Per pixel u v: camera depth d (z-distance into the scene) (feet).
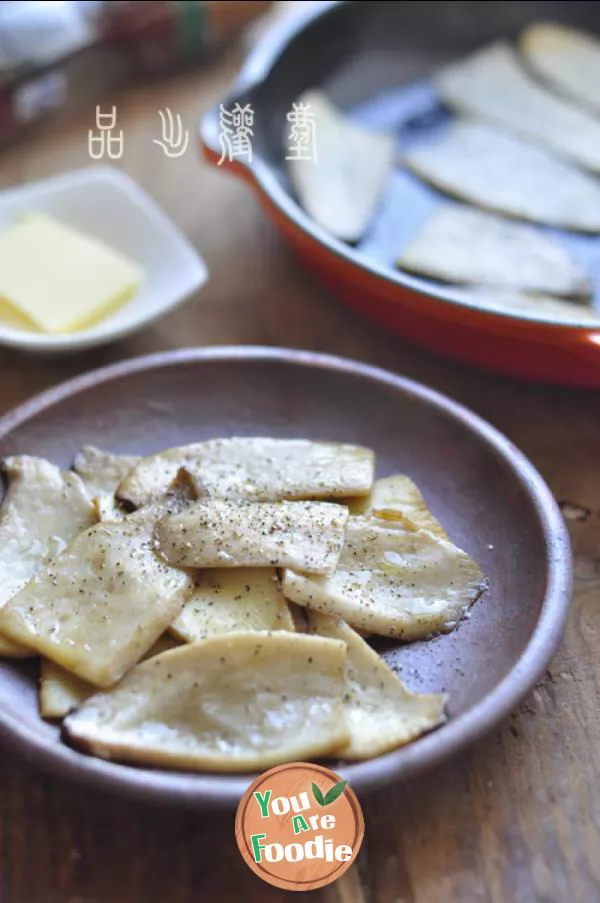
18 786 1.52
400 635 1.55
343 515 1.61
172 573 1.55
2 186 2.40
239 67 2.74
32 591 1.53
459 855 1.47
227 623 1.53
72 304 2.05
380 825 1.49
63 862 1.47
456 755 1.44
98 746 1.38
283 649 1.46
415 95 2.62
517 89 2.59
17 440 1.73
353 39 2.54
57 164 2.47
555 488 1.88
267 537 1.57
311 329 2.15
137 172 2.47
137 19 2.55
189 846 1.48
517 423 1.99
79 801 1.51
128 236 2.21
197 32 2.66
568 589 1.52
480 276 2.12
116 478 1.72
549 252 2.18
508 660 1.49
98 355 2.09
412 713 1.45
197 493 1.65
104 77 2.68
